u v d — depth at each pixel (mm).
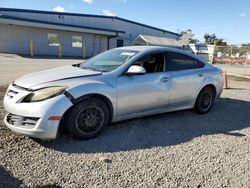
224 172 3324
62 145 3830
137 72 4355
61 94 3729
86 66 4910
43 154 3527
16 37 27234
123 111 4465
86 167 3256
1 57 20031
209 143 4234
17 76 10305
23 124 3711
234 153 3900
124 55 4867
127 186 2908
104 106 4176
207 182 3074
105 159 3445
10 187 2758
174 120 5359
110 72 4363
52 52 30484
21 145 3736
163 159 3580
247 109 6695
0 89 7375
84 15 33875
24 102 3682
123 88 4348
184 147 4020
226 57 30797
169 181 3049
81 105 3908
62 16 31578
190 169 3348
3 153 3463
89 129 4074
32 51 26531
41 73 4398
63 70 4531
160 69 5031
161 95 4922
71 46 32281
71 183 2904
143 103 4688
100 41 35781
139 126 4840
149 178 3088
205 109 5957
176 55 5371
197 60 5809
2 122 4555
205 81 5715
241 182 3115
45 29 29281
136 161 3480
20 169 3119
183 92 5324
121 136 4301
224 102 7387
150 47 5156
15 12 27453
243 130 4984
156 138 4312
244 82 12852
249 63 29453
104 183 2941
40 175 3021
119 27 38562
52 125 3625
